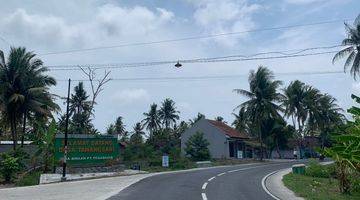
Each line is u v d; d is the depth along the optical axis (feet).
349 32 160.15
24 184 82.99
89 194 60.54
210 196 58.59
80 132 215.10
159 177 93.86
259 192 66.49
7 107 138.00
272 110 214.48
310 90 257.96
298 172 109.50
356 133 20.94
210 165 159.74
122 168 122.21
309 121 263.49
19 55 139.44
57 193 62.39
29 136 115.24
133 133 341.00
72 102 249.75
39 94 143.13
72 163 110.32
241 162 184.85
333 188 75.31
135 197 56.24
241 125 265.34
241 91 219.00
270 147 262.26
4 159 92.07
